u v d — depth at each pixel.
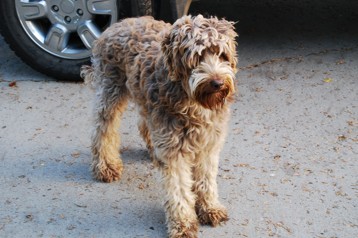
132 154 3.62
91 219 3.25
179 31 2.94
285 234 3.15
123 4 4.08
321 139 3.66
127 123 3.83
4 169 3.53
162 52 3.01
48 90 4.12
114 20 4.10
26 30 4.12
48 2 4.09
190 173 3.15
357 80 4.11
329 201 3.30
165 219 3.24
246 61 4.34
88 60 4.13
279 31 4.67
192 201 3.15
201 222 3.21
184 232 3.12
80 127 3.81
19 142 3.70
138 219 3.24
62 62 4.15
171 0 4.00
